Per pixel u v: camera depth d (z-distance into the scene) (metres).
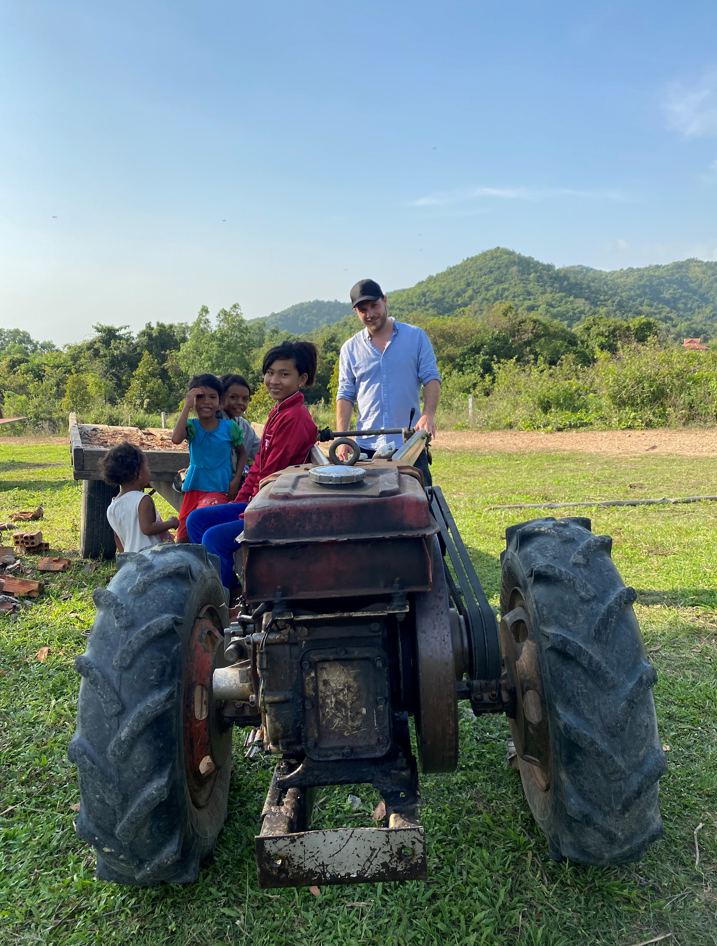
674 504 8.55
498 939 2.20
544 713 2.27
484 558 6.50
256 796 3.05
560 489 9.98
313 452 3.05
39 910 2.44
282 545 1.96
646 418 18.50
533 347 70.81
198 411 4.65
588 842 2.13
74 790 3.15
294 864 1.87
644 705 2.13
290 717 2.11
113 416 28.77
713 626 4.71
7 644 4.80
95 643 2.22
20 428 28.11
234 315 68.62
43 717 3.81
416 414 4.54
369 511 1.99
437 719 2.15
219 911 2.37
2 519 8.99
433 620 2.18
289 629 2.10
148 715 2.07
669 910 2.29
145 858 2.15
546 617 2.21
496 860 2.54
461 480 11.18
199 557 2.65
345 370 4.68
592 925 2.24
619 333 75.44
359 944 2.21
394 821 1.92
